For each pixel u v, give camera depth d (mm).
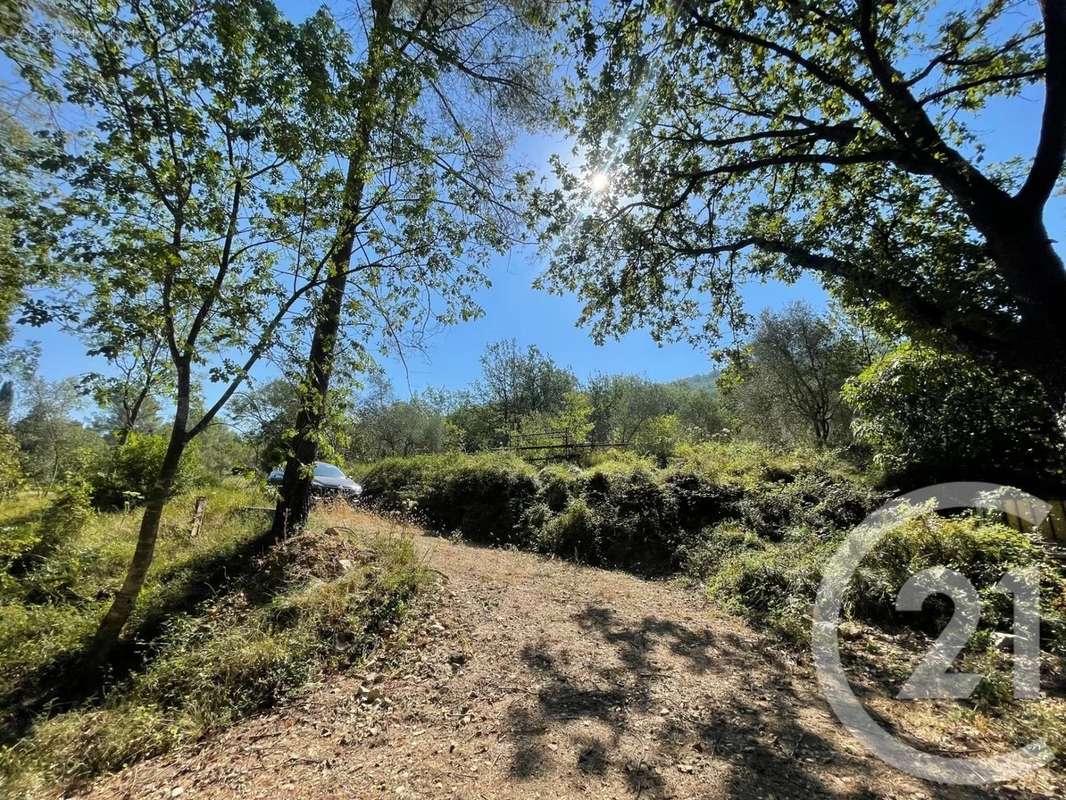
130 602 4570
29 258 4172
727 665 4320
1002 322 4559
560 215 7379
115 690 4047
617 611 5906
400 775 2799
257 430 5098
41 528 6430
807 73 6152
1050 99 4117
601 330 8719
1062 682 3582
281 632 4637
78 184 3793
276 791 2727
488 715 3465
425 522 11789
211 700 3828
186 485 11234
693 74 6254
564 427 17172
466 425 31031
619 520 9164
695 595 6660
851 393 9102
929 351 6371
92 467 10281
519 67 7641
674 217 7680
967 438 7395
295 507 6711
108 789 2959
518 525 10367
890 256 5781
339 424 5621
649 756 2900
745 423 21578
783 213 7457
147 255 3973
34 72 3852
